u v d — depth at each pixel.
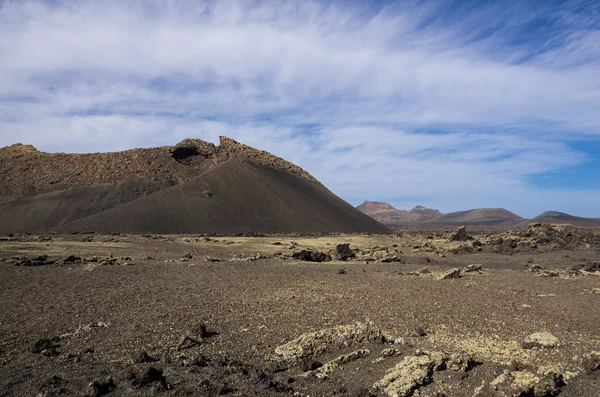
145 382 11.02
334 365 13.31
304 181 140.25
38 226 94.94
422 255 54.19
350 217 123.00
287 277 31.83
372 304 22.66
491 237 76.81
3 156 130.12
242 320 19.22
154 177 122.62
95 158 129.75
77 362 13.73
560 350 14.88
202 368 12.98
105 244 55.59
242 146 150.88
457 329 18.11
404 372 12.02
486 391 11.16
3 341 16.16
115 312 20.42
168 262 39.50
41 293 24.53
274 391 11.05
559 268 42.84
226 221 101.38
